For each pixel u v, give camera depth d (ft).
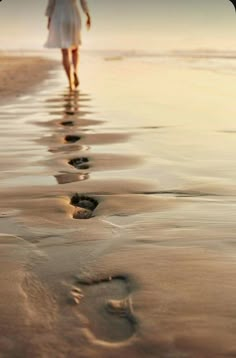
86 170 9.21
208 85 30.19
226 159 10.13
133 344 3.46
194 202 7.02
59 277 4.54
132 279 4.46
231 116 16.90
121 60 82.12
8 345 3.47
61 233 5.76
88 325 3.72
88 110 18.95
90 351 3.39
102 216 6.42
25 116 17.24
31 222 6.16
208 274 4.51
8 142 12.23
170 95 24.50
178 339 3.50
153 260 4.87
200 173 8.88
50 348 3.43
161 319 3.76
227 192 7.54
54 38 26.35
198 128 14.39
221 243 5.32
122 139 12.66
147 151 11.11
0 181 8.36
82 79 37.52
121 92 26.48
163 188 7.82
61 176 8.70
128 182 8.21
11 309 3.95
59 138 12.81
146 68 53.83
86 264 4.83
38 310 3.94
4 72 45.62
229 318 3.75
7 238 5.61
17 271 4.68
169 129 14.30
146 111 18.53
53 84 32.37
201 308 3.90
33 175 8.79
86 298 4.15
